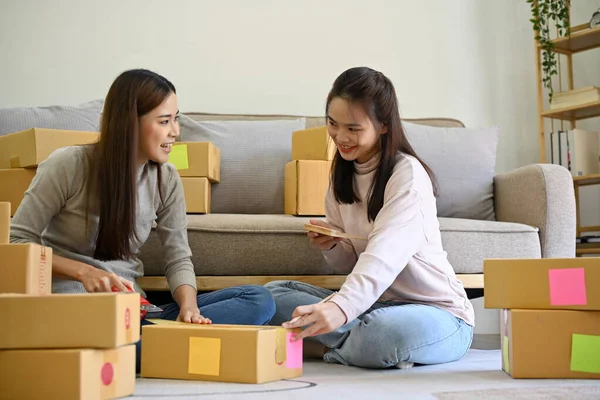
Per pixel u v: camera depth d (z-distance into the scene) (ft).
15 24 10.59
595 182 11.30
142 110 5.60
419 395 4.30
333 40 11.30
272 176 9.19
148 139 5.68
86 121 9.08
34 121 8.87
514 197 8.82
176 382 4.82
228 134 9.37
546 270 5.23
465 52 11.70
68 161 5.66
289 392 4.35
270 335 4.90
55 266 5.28
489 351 7.95
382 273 5.37
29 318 3.91
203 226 7.70
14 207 7.44
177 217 6.55
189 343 4.96
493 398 4.20
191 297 6.13
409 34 11.52
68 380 3.81
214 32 11.03
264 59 11.12
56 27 10.68
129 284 5.27
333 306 5.12
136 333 4.27
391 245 5.51
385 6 11.47
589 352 5.12
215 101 10.97
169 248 6.50
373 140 5.99
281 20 11.19
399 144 6.17
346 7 11.36
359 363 5.92
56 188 5.63
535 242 8.18
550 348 5.16
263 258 7.74
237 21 11.09
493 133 9.86
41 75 10.59
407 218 5.70
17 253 4.60
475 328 11.54
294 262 7.79
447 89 11.59
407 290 6.19
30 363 3.85
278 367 5.01
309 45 11.24
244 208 9.14
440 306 6.13
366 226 6.40
